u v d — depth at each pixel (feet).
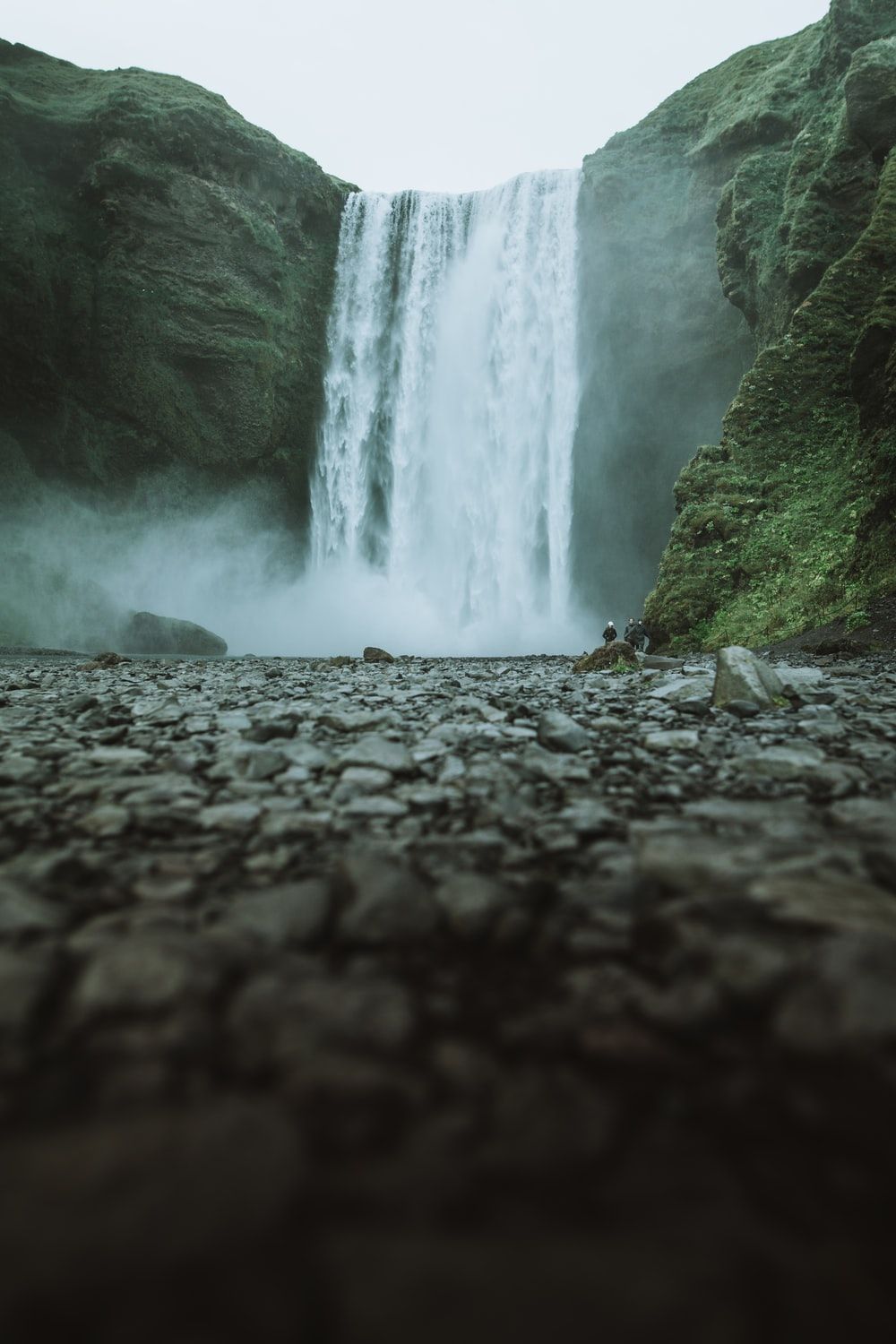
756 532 77.30
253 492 149.59
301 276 151.94
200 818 7.89
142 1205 2.28
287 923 4.79
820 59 107.76
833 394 80.53
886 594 56.75
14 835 7.32
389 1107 2.93
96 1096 2.96
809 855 5.84
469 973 4.34
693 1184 2.49
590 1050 3.42
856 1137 2.77
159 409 139.23
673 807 8.32
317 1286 1.96
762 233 105.70
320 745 12.93
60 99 140.36
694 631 76.74
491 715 16.72
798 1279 2.05
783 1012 3.48
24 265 127.44
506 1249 2.13
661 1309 1.90
